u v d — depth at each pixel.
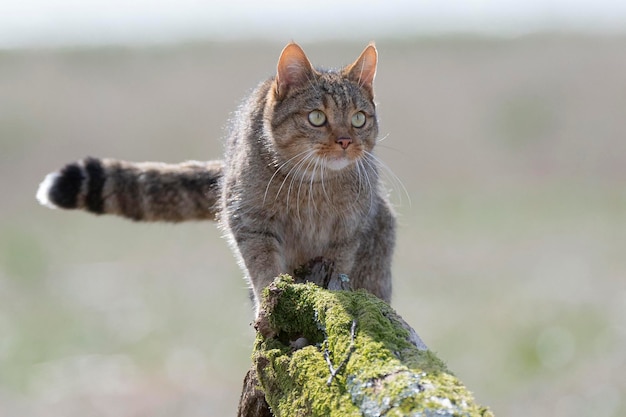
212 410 14.15
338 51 40.28
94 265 22.16
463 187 28.88
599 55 39.12
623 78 36.62
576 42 41.00
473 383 14.84
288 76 8.52
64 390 15.01
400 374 4.73
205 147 30.14
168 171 9.72
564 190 28.48
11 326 17.66
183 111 32.59
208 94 33.88
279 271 8.23
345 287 8.00
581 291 18.98
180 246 24.20
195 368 15.83
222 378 15.52
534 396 14.25
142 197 9.69
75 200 9.63
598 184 29.38
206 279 20.97
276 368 5.62
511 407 14.04
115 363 16.14
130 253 23.44
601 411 13.73
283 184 8.27
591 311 17.62
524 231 24.20
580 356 15.68
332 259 8.67
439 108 34.09
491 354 15.80
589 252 22.09
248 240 8.33
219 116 32.09
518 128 32.94
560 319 17.17
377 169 9.10
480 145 31.55
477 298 18.64
